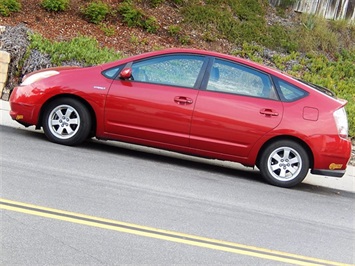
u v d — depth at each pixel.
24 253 5.21
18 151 8.47
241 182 8.88
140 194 7.29
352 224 7.45
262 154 8.87
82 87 9.05
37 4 15.95
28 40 13.68
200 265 5.38
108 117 9.04
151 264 5.27
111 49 14.92
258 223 6.86
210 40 16.55
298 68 16.27
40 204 6.42
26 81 9.35
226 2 17.98
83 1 16.61
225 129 8.82
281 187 8.90
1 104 11.96
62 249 5.38
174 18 16.98
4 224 5.78
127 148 10.05
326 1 18.91
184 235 6.08
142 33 16.20
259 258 5.75
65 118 9.19
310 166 8.91
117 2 16.89
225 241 6.08
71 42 14.31
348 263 5.96
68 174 7.70
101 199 6.86
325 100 8.87
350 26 18.69
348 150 8.80
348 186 9.73
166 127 8.94
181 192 7.69
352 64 17.36
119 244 5.64
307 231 6.85
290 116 8.76
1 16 15.24
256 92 8.93
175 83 9.01
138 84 9.02
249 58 16.20
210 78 9.00
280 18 18.23
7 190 6.72
